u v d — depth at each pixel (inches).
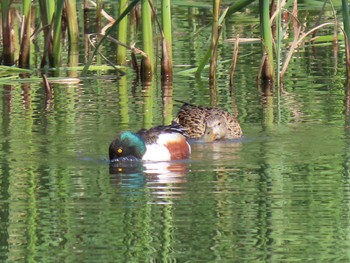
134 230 419.5
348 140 591.8
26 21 895.7
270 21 810.2
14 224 431.8
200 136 629.0
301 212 445.7
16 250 397.4
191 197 472.7
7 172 522.9
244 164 541.3
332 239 406.3
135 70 886.4
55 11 874.8
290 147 579.8
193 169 533.3
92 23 1125.1
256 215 441.7
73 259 386.0
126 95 763.4
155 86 804.6
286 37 991.0
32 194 479.8
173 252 393.7
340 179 500.7
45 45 884.0
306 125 639.1
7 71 872.9
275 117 668.7
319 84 796.0
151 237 410.9
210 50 801.6
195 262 381.1
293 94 754.8
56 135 612.4
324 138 599.2
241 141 603.2
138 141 554.6
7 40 906.7
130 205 459.2
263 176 511.5
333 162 537.6
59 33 876.0
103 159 554.6
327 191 479.8
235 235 414.3
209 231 418.9
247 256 388.2
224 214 443.5
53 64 892.0
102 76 858.1
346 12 712.4
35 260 385.4
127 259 385.1
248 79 827.4
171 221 434.3
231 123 617.3
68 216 442.3
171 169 534.3
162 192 482.9
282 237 410.0
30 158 553.3
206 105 716.7
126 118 668.1
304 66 881.5
